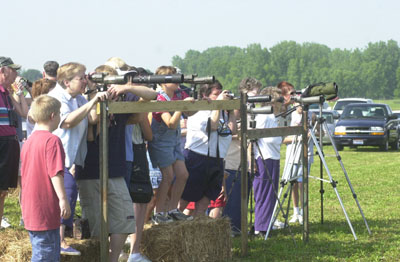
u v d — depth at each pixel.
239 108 7.14
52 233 5.36
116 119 6.02
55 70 8.83
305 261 7.20
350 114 28.72
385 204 11.70
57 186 5.21
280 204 8.12
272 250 7.72
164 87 7.38
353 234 8.47
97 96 5.67
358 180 15.63
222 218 7.11
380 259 7.33
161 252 6.57
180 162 7.54
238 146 8.69
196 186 7.81
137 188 6.41
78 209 10.52
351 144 27.44
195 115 7.82
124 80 5.78
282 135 7.80
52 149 5.27
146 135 6.67
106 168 5.76
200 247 6.80
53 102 5.41
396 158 23.34
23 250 5.84
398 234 8.80
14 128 7.86
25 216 5.36
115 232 6.03
